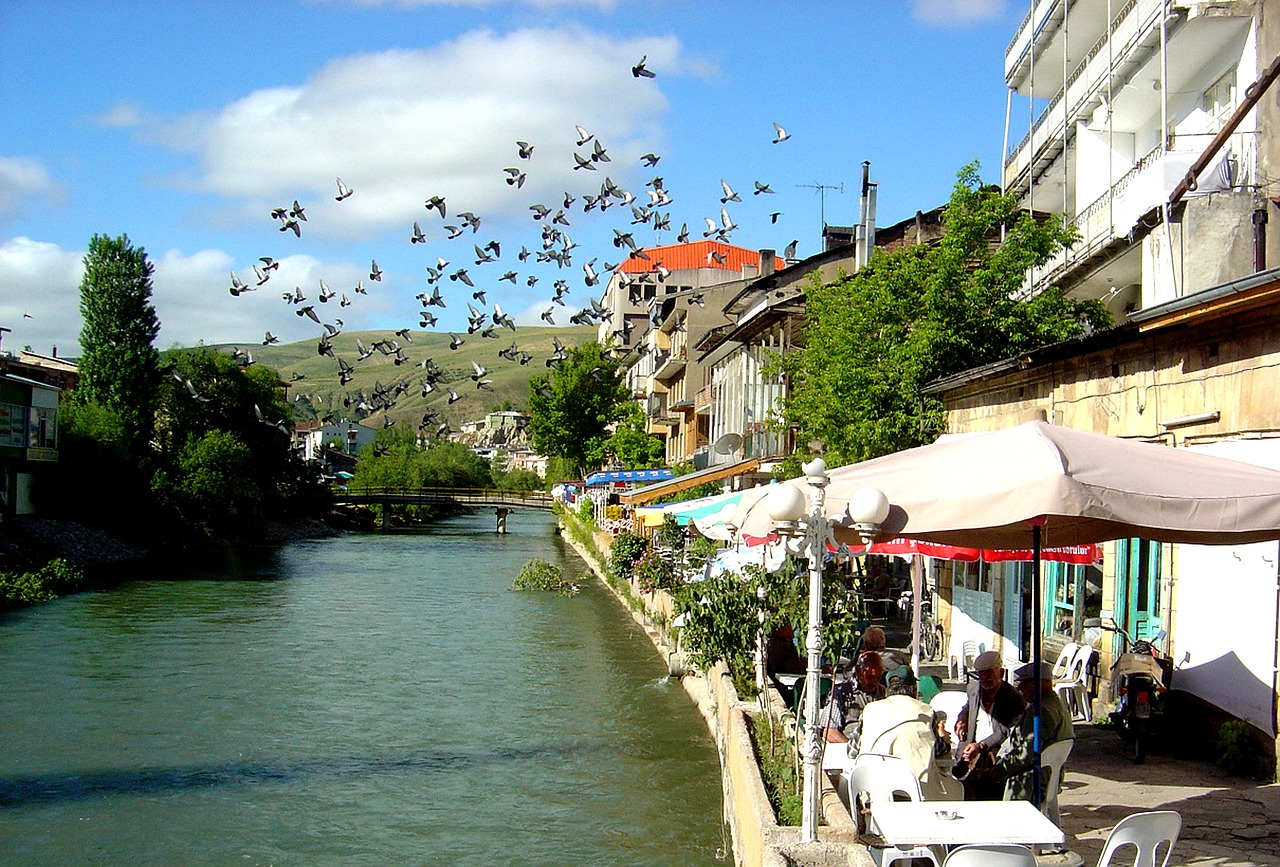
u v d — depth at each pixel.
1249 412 11.25
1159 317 12.27
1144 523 6.69
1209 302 11.21
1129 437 14.17
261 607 40.69
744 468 37.78
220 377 77.06
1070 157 30.06
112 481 63.75
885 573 28.86
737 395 46.53
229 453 71.12
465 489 108.12
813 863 8.43
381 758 19.23
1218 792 10.47
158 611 38.84
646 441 81.94
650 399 85.31
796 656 15.13
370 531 99.62
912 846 7.59
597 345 84.88
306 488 92.31
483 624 36.62
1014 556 13.97
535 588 47.91
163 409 75.12
